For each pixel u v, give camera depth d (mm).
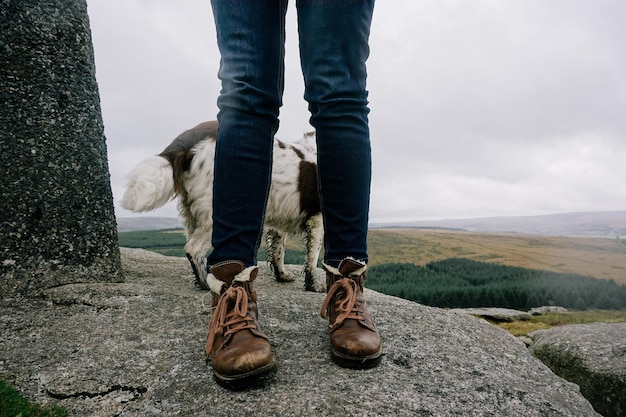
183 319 1775
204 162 3084
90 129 2441
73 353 1480
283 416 1128
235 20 1366
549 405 1417
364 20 1401
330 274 1467
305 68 1418
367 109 1460
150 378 1326
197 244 3006
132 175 2926
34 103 2217
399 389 1317
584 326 4219
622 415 3207
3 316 1786
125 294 2051
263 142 1371
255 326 1279
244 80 1340
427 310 2291
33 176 2191
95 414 1175
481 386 1444
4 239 2086
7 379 1315
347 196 1407
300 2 1408
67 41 2365
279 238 3840
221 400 1193
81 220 2348
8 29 2146
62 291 2074
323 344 1571
